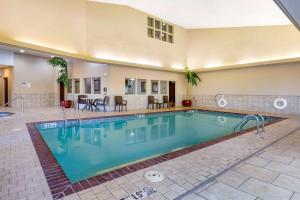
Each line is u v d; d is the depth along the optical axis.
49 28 7.32
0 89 11.26
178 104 12.45
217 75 11.25
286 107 8.61
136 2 8.85
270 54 9.12
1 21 6.06
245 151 3.17
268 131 4.75
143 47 10.27
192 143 4.83
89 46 8.49
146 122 7.61
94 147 4.41
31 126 5.18
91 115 7.45
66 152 4.05
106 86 9.28
